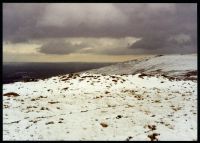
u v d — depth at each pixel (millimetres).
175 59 100688
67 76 36719
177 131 20625
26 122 21062
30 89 30953
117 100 27281
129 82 34125
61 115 22750
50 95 28625
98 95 28750
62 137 18906
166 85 34406
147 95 29625
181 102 27703
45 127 20281
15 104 25125
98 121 21672
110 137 19188
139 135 19656
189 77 56750
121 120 22047
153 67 93188
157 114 23812
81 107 24844
